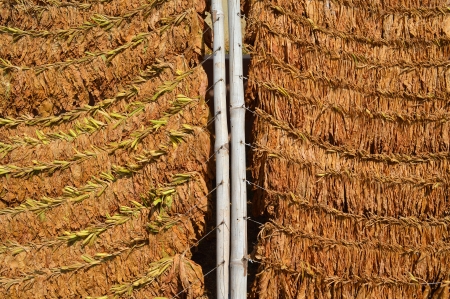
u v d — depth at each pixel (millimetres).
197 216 2363
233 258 2277
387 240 2379
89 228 2447
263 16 2430
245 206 2283
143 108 2504
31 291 2426
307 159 2373
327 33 2490
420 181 2379
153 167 2420
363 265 2348
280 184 2346
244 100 2422
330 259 2340
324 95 2463
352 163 2432
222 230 2305
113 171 2504
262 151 2336
